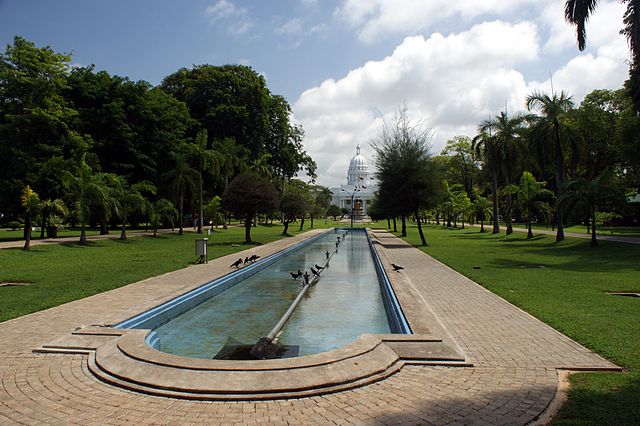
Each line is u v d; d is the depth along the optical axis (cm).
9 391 496
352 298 1193
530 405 448
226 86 4884
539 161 2850
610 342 652
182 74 5000
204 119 4753
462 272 1448
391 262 1747
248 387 488
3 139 2581
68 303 943
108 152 3481
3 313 845
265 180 2933
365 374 526
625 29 1366
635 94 1722
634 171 3762
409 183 2691
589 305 919
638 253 1912
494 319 813
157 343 747
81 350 628
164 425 414
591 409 431
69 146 2855
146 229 4166
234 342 779
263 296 1207
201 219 3850
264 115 5012
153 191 3161
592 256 1922
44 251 2097
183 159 3553
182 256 1977
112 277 1316
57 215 2406
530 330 736
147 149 3816
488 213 4650
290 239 3316
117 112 3400
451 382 516
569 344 658
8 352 626
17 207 2634
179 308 984
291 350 737
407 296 1013
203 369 530
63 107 2858
